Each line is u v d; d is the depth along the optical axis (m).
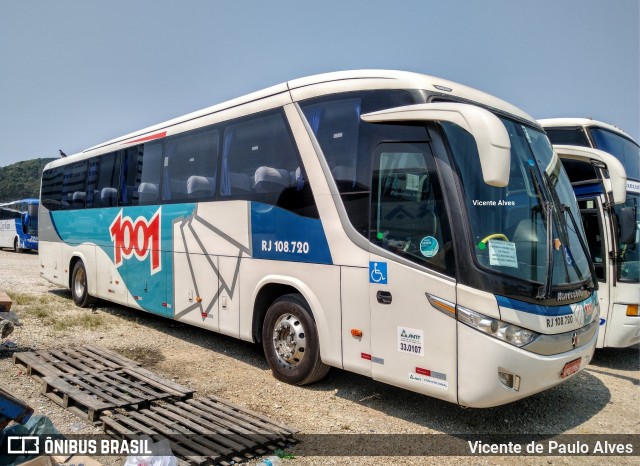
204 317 7.22
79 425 4.79
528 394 4.37
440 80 5.29
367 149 5.21
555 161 5.73
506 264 4.46
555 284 4.70
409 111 4.75
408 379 4.70
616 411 5.57
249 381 6.14
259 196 6.34
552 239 4.68
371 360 5.00
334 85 5.65
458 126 4.73
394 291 4.82
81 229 10.87
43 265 12.80
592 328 5.17
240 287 6.59
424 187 4.73
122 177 9.48
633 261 7.39
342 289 5.29
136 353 7.39
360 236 5.16
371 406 5.43
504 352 4.21
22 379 6.05
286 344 6.03
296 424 4.91
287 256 5.91
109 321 9.52
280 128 6.14
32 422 4.05
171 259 7.95
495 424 5.08
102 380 5.69
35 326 8.74
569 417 5.36
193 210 7.48
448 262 4.49
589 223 7.45
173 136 8.14
